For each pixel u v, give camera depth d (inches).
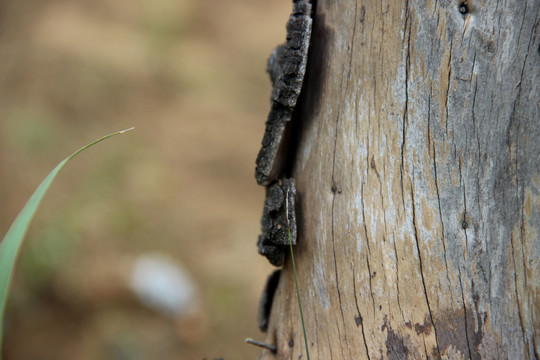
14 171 97.3
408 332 33.5
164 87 129.1
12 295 76.2
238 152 117.6
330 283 34.4
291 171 35.6
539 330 33.0
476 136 32.9
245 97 136.0
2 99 110.4
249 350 78.0
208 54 146.8
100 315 78.6
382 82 33.5
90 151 106.7
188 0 162.1
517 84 32.6
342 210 34.2
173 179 106.8
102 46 128.7
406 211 33.5
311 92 34.9
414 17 33.0
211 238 96.5
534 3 32.4
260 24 165.9
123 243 89.4
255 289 86.1
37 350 73.4
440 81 33.0
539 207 32.9
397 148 33.5
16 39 123.6
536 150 32.8
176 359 76.3
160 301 80.3
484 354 33.0
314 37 34.7
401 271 33.5
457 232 33.1
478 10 32.7
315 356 34.7
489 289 33.0
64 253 82.7
